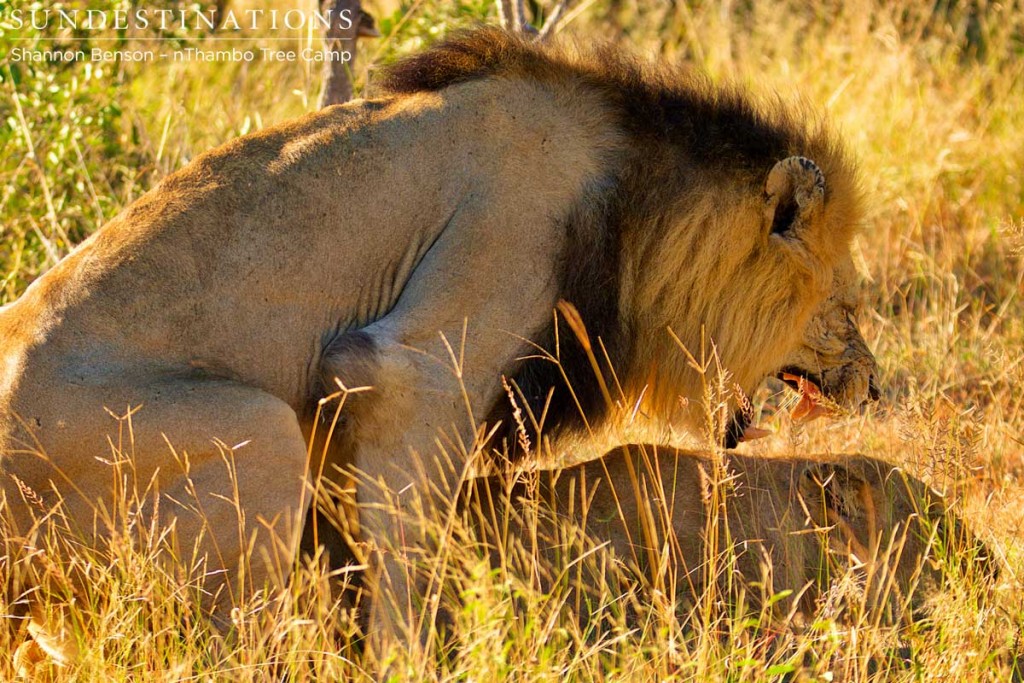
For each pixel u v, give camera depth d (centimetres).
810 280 915
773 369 947
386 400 803
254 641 750
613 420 930
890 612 784
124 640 729
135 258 796
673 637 718
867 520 855
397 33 1421
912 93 1822
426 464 816
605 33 2002
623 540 873
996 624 793
